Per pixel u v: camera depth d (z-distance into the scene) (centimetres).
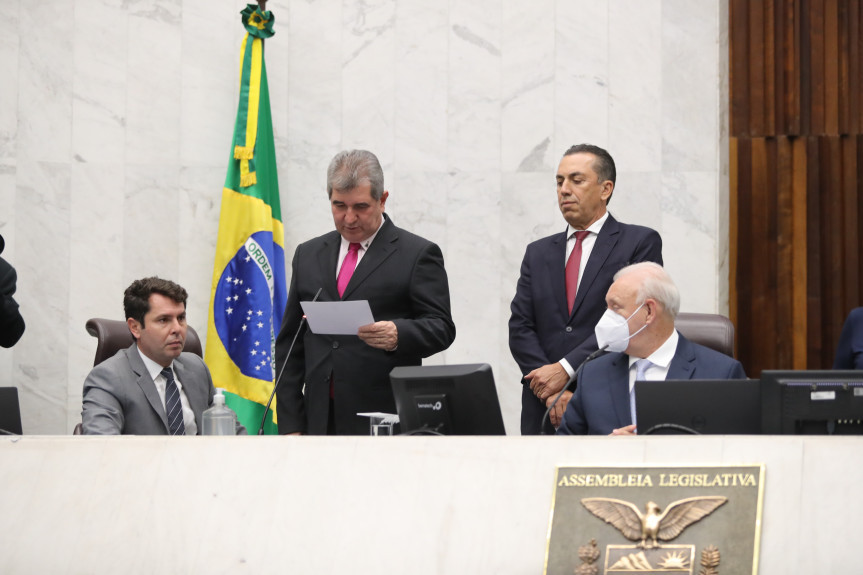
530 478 234
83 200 641
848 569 214
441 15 646
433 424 318
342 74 647
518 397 630
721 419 289
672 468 229
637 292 354
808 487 223
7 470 252
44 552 240
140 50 647
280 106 644
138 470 248
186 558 236
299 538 235
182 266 642
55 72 643
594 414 363
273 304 607
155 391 421
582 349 434
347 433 421
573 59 637
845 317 625
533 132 638
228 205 605
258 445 249
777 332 628
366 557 231
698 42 629
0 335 509
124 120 645
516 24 642
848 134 626
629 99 632
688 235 625
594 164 466
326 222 642
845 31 626
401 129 645
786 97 630
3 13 641
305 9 649
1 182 636
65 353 636
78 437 256
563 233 475
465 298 637
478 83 643
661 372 359
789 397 275
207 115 647
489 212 639
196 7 649
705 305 623
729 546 219
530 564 224
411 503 236
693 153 627
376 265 434
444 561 228
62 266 638
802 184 627
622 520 225
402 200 643
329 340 430
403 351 407
